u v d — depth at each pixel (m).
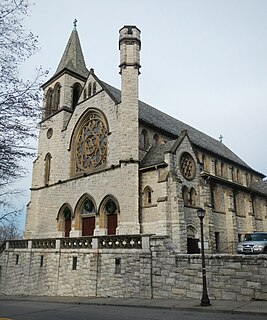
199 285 17.25
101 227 30.84
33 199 40.94
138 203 28.70
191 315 12.78
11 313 14.56
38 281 25.88
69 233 34.75
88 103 37.25
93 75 37.94
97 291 21.45
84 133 37.41
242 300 15.79
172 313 13.45
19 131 11.59
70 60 45.28
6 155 11.80
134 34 34.69
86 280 22.34
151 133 35.41
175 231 26.45
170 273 18.52
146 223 28.39
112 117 33.41
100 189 32.00
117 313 13.71
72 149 38.03
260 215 46.88
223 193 38.75
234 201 41.12
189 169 31.38
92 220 32.62
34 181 41.91
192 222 29.41
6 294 28.58
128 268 20.36
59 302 19.36
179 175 29.44
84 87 39.03
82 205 34.22
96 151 34.81
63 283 23.78
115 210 30.42
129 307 15.98
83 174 34.41
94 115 36.44
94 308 15.88
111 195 30.50
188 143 32.09
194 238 29.25
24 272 27.47
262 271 15.46
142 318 12.13
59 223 36.16
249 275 15.82
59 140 40.25
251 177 54.75
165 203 26.98
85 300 19.38
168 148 31.22
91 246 22.91
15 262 28.80
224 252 36.03
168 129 38.81
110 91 35.94
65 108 41.50
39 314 14.00
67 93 42.56
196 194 30.95
